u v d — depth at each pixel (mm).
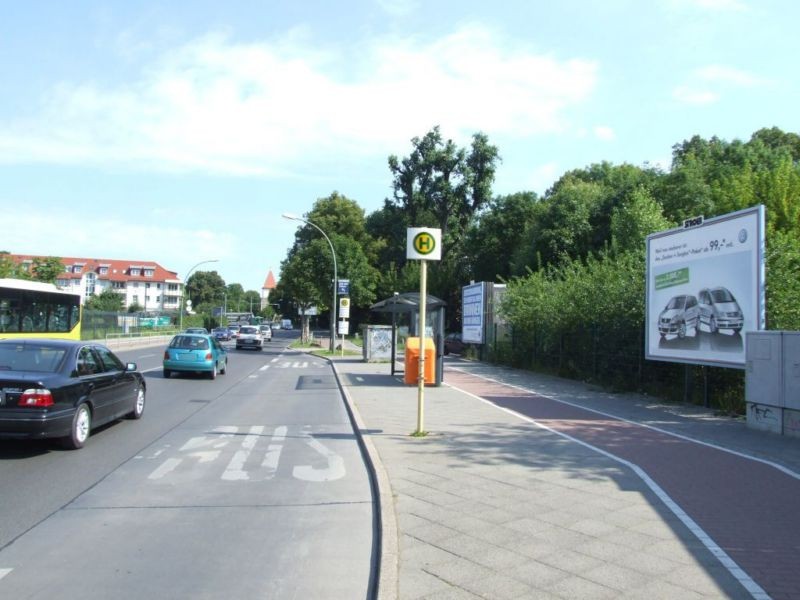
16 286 21391
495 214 51125
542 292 25250
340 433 11008
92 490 7074
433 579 4504
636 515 6004
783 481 7316
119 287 116750
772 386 10594
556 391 17375
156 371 24078
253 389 18719
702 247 13711
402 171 58875
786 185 20203
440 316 18984
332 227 72562
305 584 4605
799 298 13000
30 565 4918
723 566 4762
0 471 7918
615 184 42688
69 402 8891
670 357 14734
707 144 49250
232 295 169625
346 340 65250
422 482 7184
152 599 4348
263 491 7117
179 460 8656
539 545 5199
